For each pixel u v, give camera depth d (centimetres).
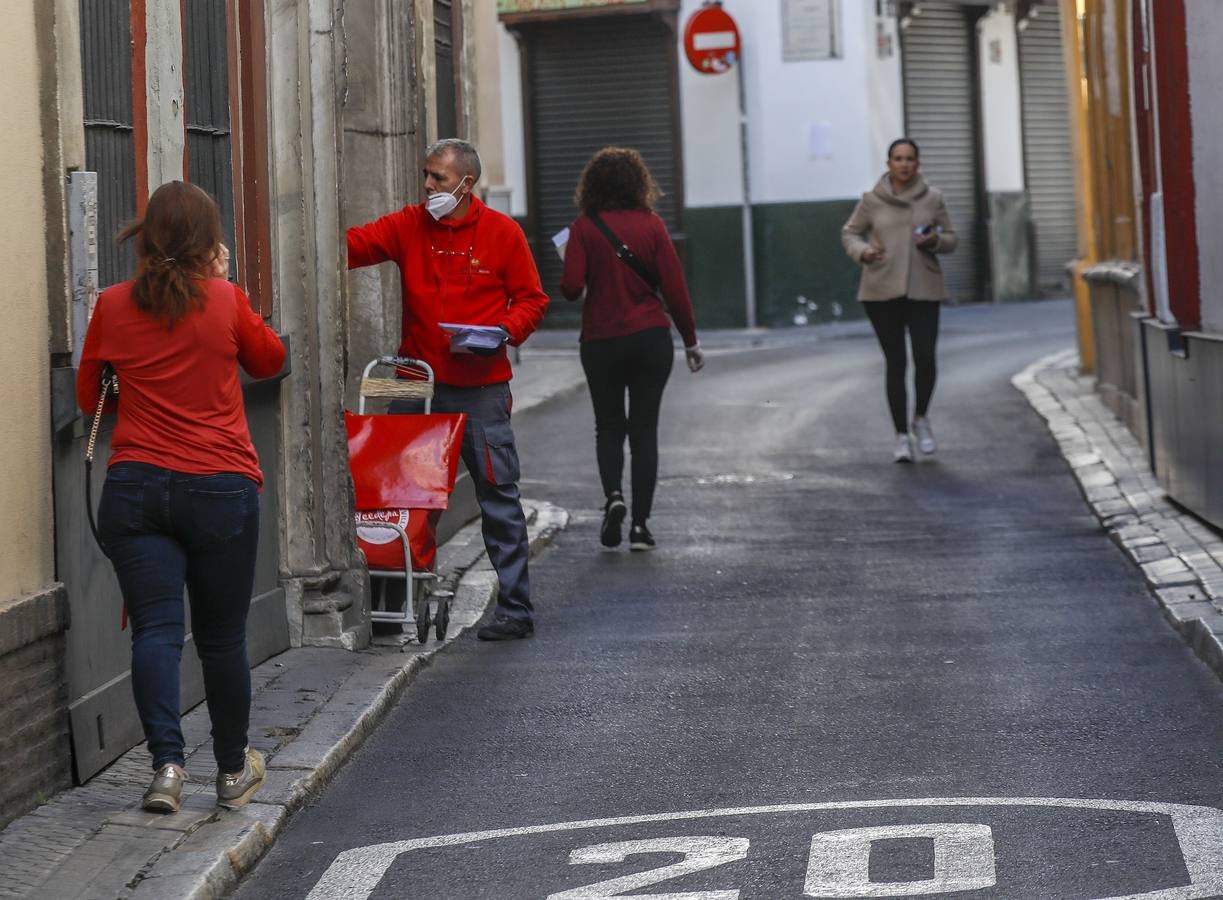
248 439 1168
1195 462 2059
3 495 1129
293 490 1667
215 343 1137
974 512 2381
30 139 1173
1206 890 1001
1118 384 3023
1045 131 6744
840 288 5750
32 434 1170
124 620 1170
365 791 1277
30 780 1163
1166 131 2122
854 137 5731
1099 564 2006
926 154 6272
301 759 1298
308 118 1661
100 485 1284
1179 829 1111
